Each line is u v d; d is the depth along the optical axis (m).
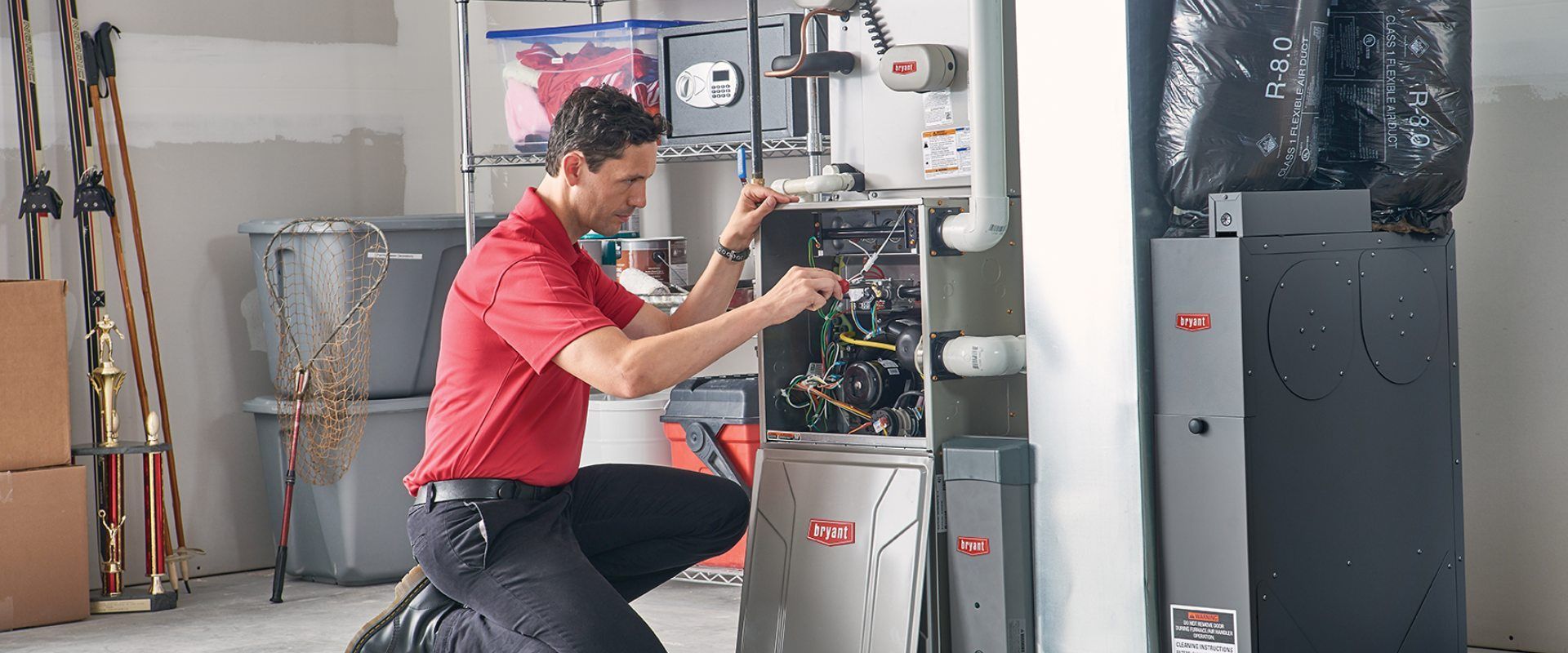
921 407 2.83
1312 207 2.51
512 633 2.58
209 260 4.71
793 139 3.82
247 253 4.79
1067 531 2.59
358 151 5.05
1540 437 3.23
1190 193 2.50
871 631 2.69
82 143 4.36
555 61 4.25
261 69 4.82
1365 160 2.71
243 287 4.79
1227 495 2.40
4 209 4.30
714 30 3.97
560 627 2.52
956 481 2.66
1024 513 2.64
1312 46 2.50
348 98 5.02
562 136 2.71
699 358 2.50
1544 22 3.16
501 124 5.13
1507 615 3.30
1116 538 2.52
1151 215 2.52
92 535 4.47
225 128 4.74
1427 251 2.78
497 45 4.41
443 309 4.53
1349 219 2.58
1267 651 2.43
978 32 2.60
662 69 4.09
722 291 2.96
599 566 3.00
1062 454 2.58
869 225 2.93
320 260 4.37
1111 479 2.52
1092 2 2.48
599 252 4.44
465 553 2.61
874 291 2.89
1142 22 2.50
